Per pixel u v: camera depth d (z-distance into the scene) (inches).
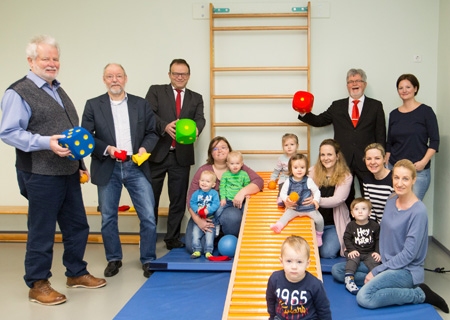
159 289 131.3
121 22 185.2
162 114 167.2
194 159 180.9
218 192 163.9
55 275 147.6
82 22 186.1
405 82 159.8
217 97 182.4
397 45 177.9
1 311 121.0
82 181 134.3
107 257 147.6
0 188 196.9
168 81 185.9
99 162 142.3
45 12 186.4
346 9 178.4
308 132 179.6
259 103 184.9
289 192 148.3
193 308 118.7
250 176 167.2
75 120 128.4
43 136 116.3
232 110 185.9
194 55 184.1
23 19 187.3
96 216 190.9
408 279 119.2
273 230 142.3
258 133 186.1
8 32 188.1
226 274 142.5
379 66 179.0
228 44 183.3
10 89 115.5
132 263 159.0
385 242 125.6
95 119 140.8
